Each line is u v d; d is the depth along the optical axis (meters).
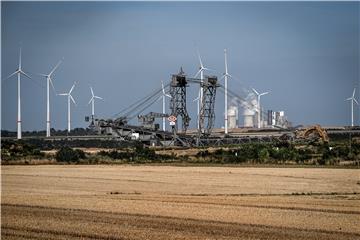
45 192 152.00
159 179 187.12
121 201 127.94
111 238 87.56
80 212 111.44
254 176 195.38
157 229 93.44
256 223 98.81
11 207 118.81
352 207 119.12
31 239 87.44
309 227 96.00
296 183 174.12
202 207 117.62
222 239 86.38
